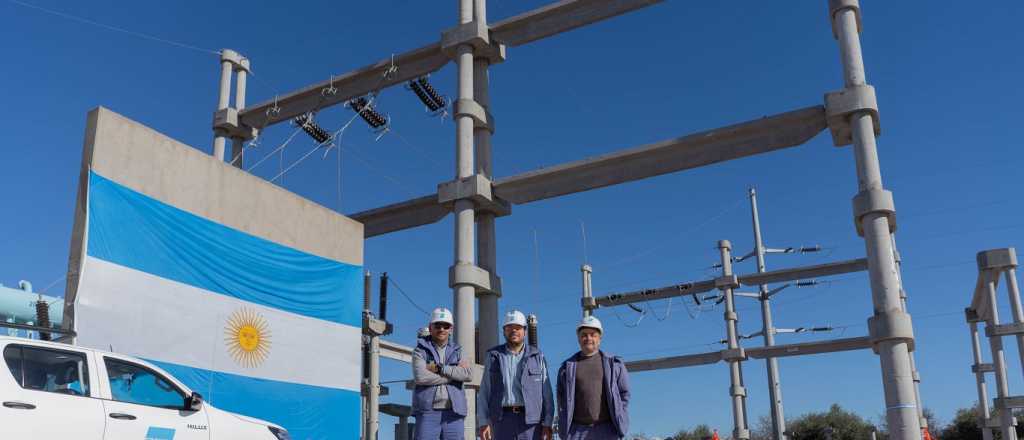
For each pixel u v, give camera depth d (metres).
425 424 9.91
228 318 15.95
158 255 14.68
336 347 18.61
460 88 20.78
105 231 13.73
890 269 16.08
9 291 13.41
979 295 29.50
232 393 15.72
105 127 14.12
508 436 9.27
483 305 20.38
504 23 21.25
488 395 9.48
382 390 29.41
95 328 13.21
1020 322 25.25
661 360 36.00
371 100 22.84
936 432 63.19
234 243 16.45
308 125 23.12
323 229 19.08
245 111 24.22
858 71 17.25
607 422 8.69
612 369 8.82
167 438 9.41
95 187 13.70
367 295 27.81
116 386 9.28
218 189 16.33
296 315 17.69
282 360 17.05
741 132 18.14
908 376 15.54
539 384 9.39
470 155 20.41
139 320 14.05
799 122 17.70
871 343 16.20
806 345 32.81
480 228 20.78
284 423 16.75
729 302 36.91
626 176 19.23
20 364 8.52
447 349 10.36
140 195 14.55
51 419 8.42
